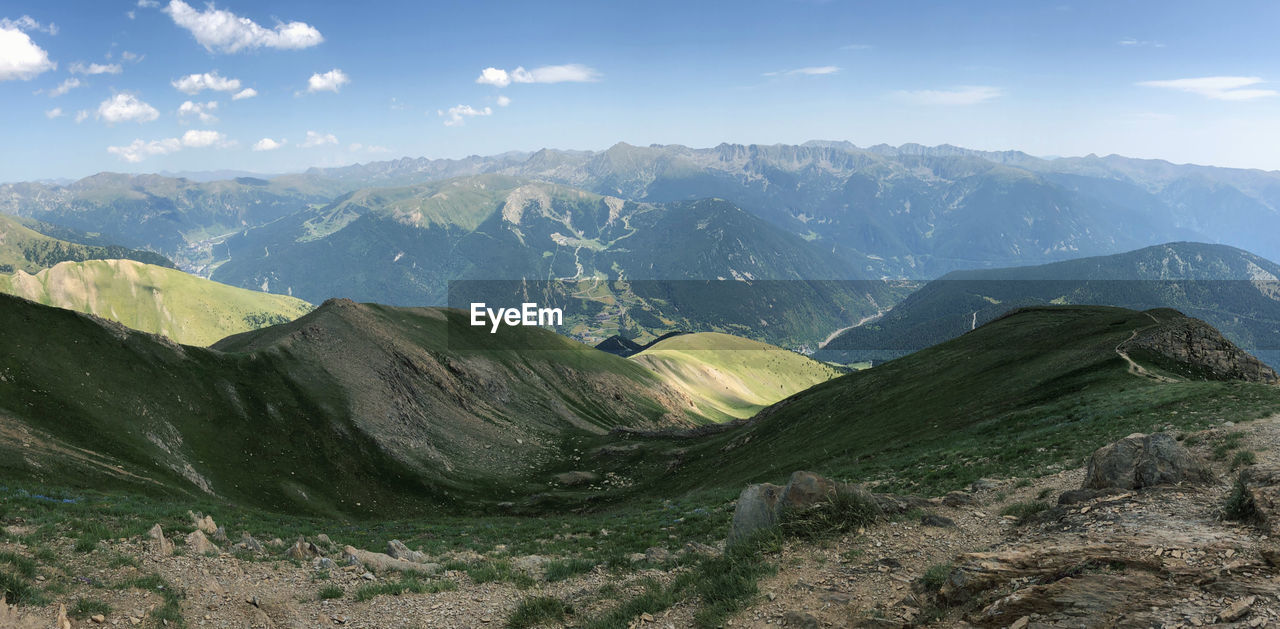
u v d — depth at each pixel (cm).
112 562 1864
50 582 1650
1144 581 1153
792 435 9006
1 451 5159
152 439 7506
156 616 1570
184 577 1862
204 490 7156
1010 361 8038
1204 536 1334
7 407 6444
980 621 1155
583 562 2194
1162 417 3522
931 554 1585
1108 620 1045
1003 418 5353
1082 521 1606
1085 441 3316
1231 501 1493
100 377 7906
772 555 1703
